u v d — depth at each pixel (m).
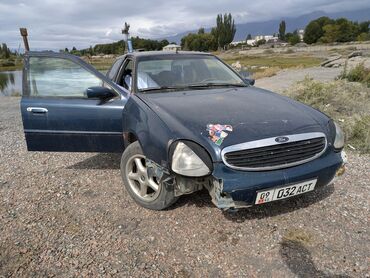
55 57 3.57
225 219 2.98
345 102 6.93
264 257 2.49
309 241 2.66
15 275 2.35
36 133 3.61
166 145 2.63
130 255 2.54
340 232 2.77
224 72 4.44
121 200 3.42
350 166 4.20
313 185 2.74
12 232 2.89
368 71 11.31
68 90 3.58
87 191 3.67
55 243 2.71
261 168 2.54
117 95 3.56
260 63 38.28
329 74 15.52
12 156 5.09
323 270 2.34
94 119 3.52
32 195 3.62
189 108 3.06
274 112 3.00
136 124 3.09
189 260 2.48
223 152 2.48
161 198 3.01
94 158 4.75
